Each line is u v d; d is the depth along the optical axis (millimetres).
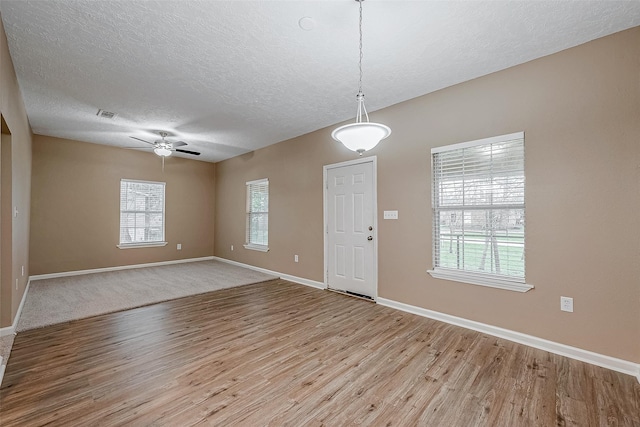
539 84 2568
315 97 3410
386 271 3689
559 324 2451
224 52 2492
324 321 3145
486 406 1762
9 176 2775
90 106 3656
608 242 2250
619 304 2203
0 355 2174
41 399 1783
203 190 7141
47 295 4012
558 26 2158
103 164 5668
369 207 3924
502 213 2828
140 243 6141
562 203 2447
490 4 1930
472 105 2963
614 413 1698
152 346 2527
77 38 2287
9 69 2455
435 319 3211
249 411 1702
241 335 2771
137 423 1590
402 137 3537
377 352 2438
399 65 2703
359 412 1703
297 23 2123
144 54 2518
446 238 3197
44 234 5031
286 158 5234
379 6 1948
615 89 2230
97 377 2035
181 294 4113
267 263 5621
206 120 4184
